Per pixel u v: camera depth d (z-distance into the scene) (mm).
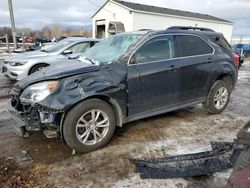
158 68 3709
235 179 1695
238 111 5168
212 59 4465
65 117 3027
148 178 2727
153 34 3787
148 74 3607
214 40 4684
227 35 27359
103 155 3211
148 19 19641
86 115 3178
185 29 4438
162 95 3865
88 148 3242
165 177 2742
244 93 7027
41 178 2707
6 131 3951
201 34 4488
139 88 3559
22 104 3094
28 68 6992
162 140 3658
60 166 2945
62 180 2682
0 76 9133
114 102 3350
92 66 3299
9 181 2629
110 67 3350
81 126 3145
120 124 3508
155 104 3834
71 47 7684
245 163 1971
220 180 2693
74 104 3010
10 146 3439
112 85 3258
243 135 2260
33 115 3021
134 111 3617
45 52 7793
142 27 19469
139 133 3896
